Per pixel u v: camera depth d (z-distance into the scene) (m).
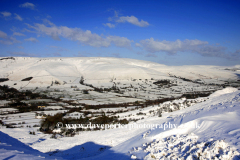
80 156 22.94
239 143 12.86
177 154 14.05
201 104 42.06
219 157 11.84
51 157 16.84
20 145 20.45
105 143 27.70
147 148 16.80
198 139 15.23
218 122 18.39
